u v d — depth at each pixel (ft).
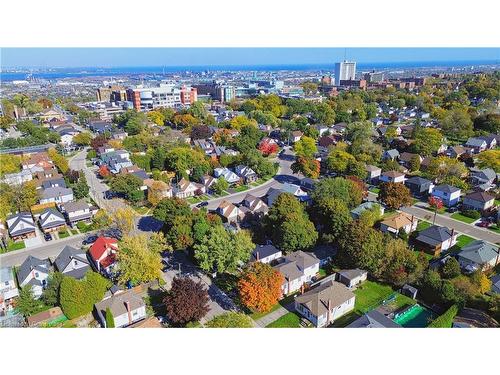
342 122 548.31
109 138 457.27
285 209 215.92
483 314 156.04
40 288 181.37
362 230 187.52
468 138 445.78
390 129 448.65
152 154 363.35
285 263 184.75
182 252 214.07
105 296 177.06
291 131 483.10
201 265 180.45
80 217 252.42
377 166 337.93
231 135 456.04
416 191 298.15
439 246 207.41
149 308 170.50
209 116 562.25
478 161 351.46
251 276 159.63
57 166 354.54
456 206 273.13
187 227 201.87
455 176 306.76
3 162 341.82
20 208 269.03
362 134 412.98
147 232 243.40
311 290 170.09
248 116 577.02
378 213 243.19
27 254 217.97
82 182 296.10
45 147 436.76
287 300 175.73
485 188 293.43
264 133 463.01
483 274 177.99
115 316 157.07
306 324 158.81
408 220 231.30
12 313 167.43
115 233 238.68
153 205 279.69
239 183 329.72
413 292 174.29
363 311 167.32
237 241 182.19
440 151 389.60
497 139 422.82
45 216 243.40
